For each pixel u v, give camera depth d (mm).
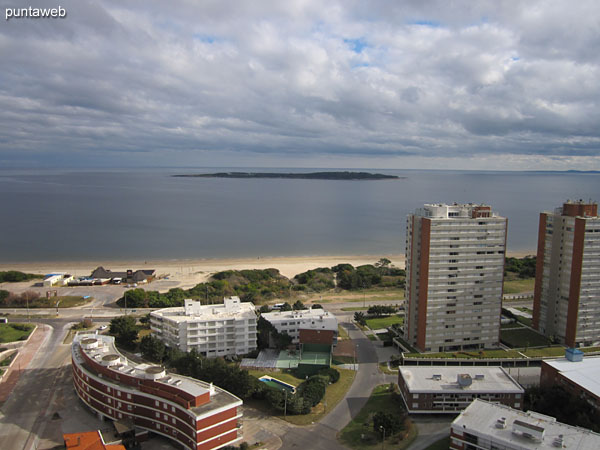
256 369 130500
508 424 85625
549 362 114312
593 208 143000
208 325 138125
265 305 189625
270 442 94250
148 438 94000
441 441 94750
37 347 147500
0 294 193625
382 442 94312
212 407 88562
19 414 104812
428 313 138125
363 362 137375
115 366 102625
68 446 82062
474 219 136250
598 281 140000
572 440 80062
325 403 110875
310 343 142375
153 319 146500
